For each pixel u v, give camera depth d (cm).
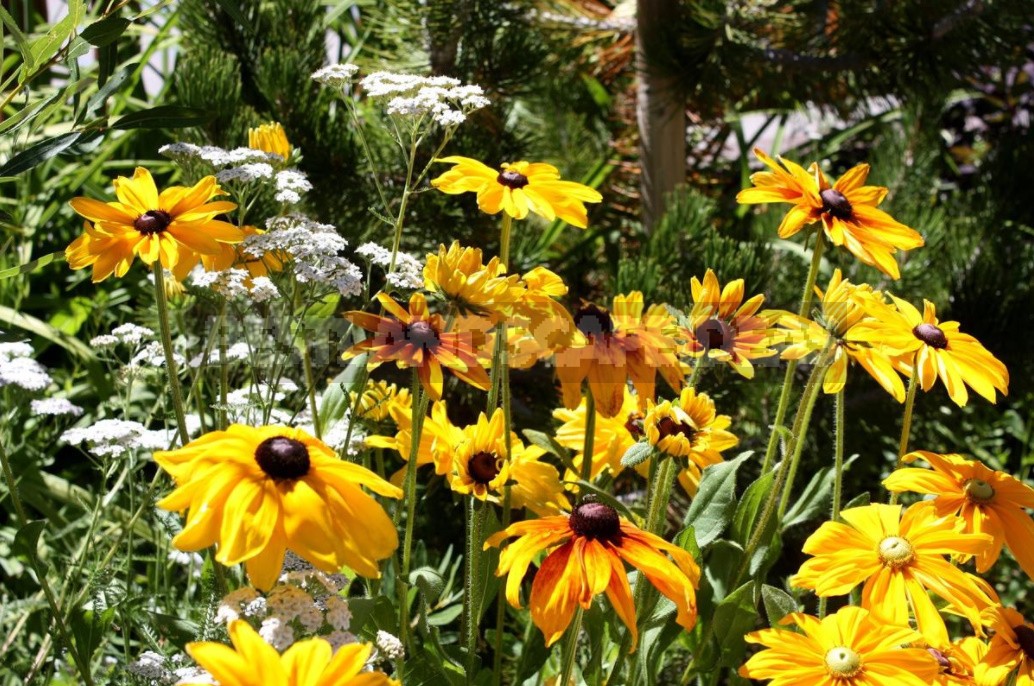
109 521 173
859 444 214
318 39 218
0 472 176
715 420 131
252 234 134
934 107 240
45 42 126
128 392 148
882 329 130
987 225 232
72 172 239
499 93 217
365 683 106
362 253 133
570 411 139
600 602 129
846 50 220
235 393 137
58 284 237
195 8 217
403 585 128
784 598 127
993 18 210
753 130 311
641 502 162
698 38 215
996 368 131
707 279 132
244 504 109
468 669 128
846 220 131
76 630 130
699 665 131
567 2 251
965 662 124
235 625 105
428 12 205
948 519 125
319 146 198
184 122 130
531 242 229
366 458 139
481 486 126
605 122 289
